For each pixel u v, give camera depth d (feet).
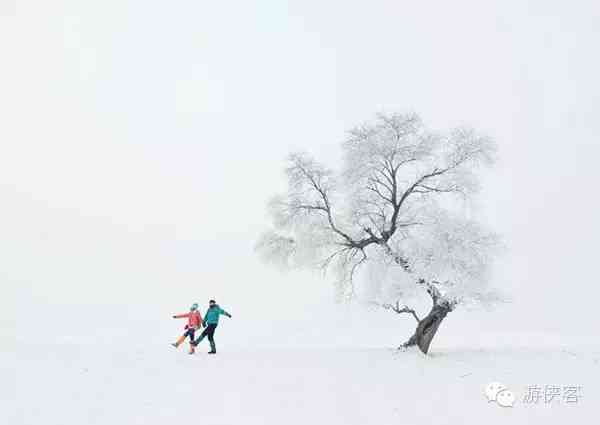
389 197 74.28
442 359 60.70
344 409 40.98
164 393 43.37
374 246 73.31
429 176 72.69
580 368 56.08
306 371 52.21
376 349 70.44
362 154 70.23
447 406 42.52
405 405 42.45
